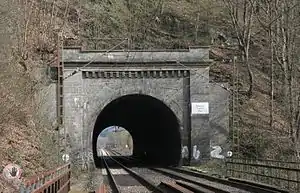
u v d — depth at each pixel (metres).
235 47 50.62
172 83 40.91
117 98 40.28
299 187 22.55
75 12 52.59
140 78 40.56
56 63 39.25
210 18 55.62
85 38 50.41
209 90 41.03
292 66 40.06
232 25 51.56
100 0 55.94
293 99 38.78
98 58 39.78
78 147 39.00
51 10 49.59
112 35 52.56
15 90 27.39
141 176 33.12
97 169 43.47
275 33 45.22
